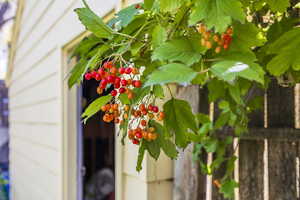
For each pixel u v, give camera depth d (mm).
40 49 6391
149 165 3402
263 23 2715
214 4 2080
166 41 2203
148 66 2309
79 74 2391
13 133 10992
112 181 7875
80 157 4887
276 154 2910
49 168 5715
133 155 3553
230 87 2334
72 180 4770
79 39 4293
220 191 2984
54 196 5281
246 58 2137
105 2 3771
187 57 2092
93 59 2273
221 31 2066
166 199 3457
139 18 2334
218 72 1810
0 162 16094
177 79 1732
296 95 2861
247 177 3037
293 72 2543
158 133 2363
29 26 7539
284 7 2402
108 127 8492
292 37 2293
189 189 3314
